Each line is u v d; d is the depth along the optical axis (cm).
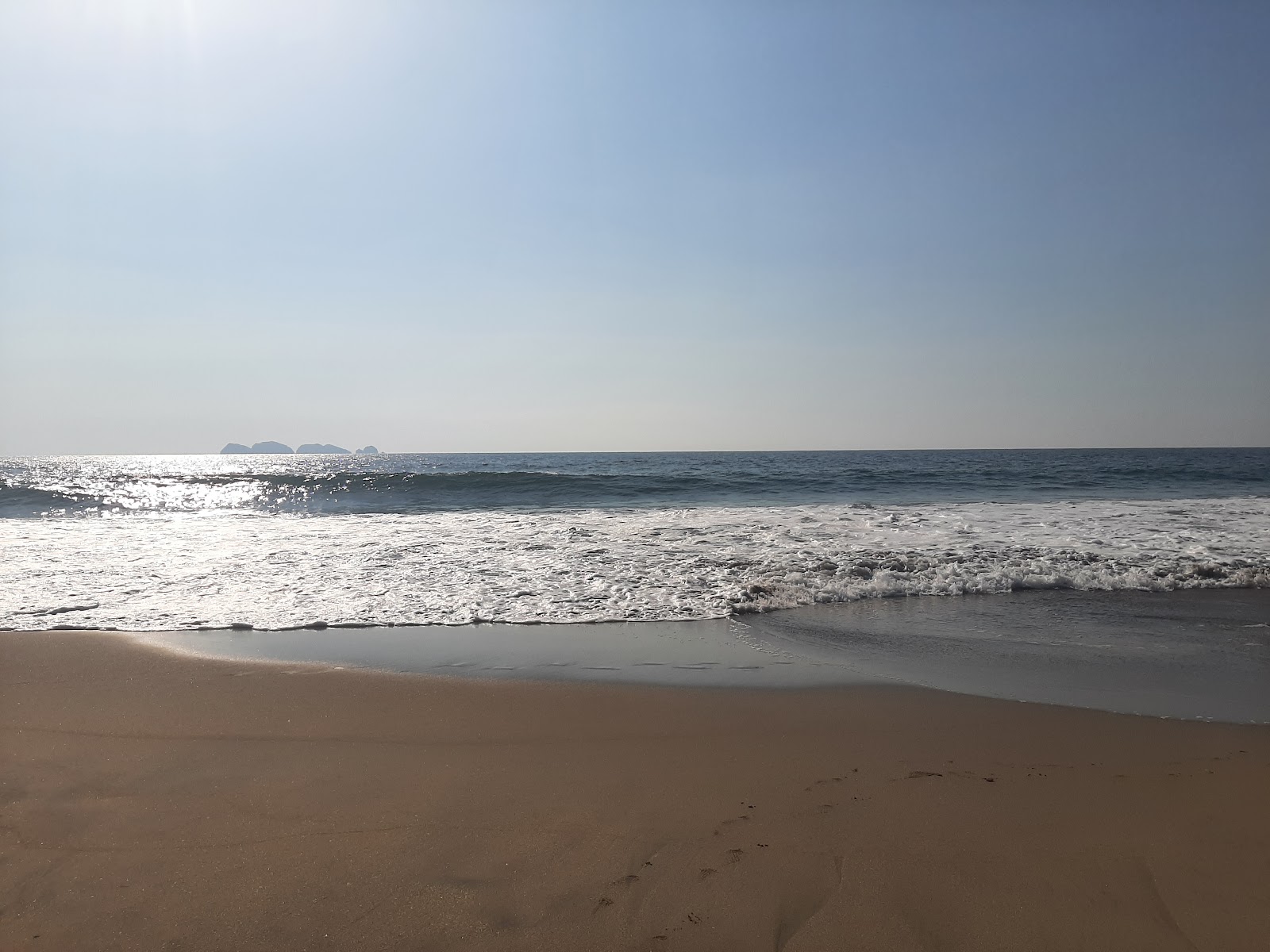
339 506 2056
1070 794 354
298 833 318
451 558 1045
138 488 2617
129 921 258
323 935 250
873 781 370
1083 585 892
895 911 262
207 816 333
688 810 338
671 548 1111
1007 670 573
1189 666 585
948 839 311
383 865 293
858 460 6412
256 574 939
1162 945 244
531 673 562
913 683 539
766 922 256
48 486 2684
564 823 326
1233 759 399
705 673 564
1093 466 4228
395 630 696
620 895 272
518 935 250
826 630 698
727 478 2770
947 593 858
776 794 355
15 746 412
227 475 3462
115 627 698
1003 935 249
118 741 421
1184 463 5069
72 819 329
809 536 1230
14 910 263
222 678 541
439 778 374
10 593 839
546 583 886
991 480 2781
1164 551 1069
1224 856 296
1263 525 1341
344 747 415
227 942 247
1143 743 424
